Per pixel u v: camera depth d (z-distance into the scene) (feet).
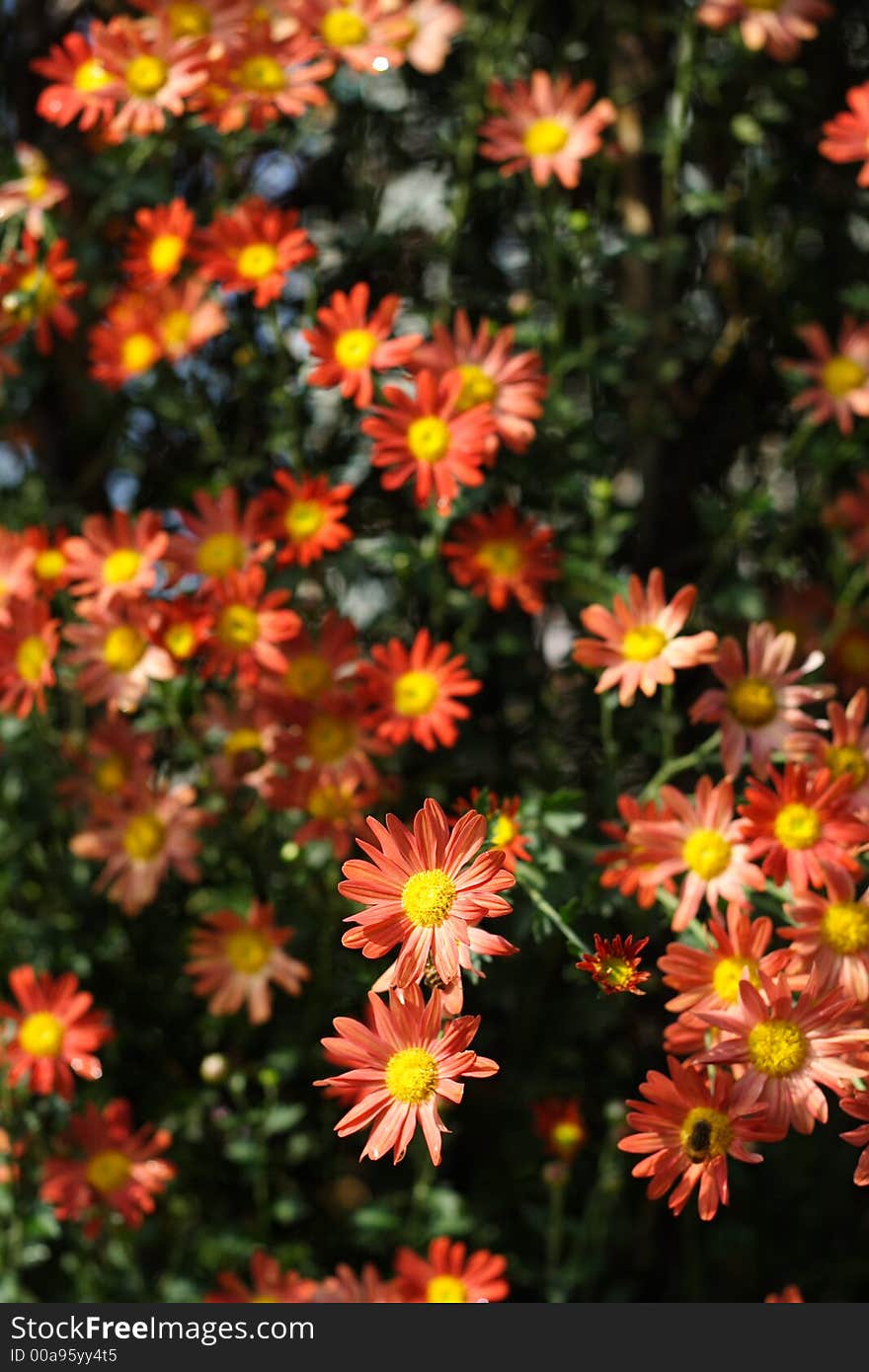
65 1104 3.88
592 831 3.75
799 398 3.84
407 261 4.16
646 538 4.14
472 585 3.83
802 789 3.21
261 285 3.68
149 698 3.83
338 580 4.01
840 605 3.92
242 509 4.16
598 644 3.43
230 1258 3.88
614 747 3.69
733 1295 3.95
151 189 3.95
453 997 2.96
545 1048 3.92
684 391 4.21
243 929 3.77
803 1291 3.95
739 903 3.31
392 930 2.97
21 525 4.11
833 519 3.96
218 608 3.66
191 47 3.71
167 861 3.82
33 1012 3.74
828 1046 3.06
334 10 3.82
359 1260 3.97
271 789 3.71
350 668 3.73
